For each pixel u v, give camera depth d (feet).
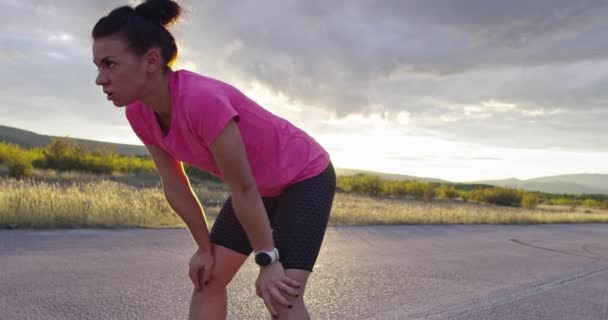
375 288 20.63
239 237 8.90
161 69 7.29
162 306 16.03
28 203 32.17
